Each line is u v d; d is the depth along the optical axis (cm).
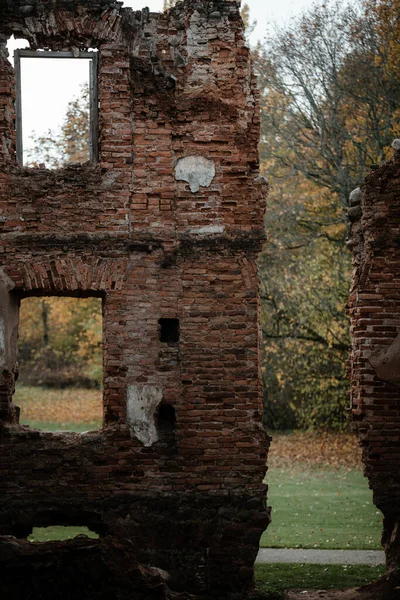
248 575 1284
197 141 1336
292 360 2892
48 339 4578
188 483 1293
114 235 1316
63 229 1314
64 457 1287
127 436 1295
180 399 1303
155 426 1299
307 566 1500
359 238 1392
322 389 2770
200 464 1296
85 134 1994
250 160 1338
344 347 2775
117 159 1326
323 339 2812
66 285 1306
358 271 1372
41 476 1287
